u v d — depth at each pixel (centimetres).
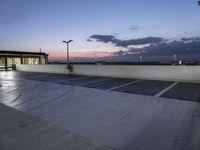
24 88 1076
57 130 434
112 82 1231
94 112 569
